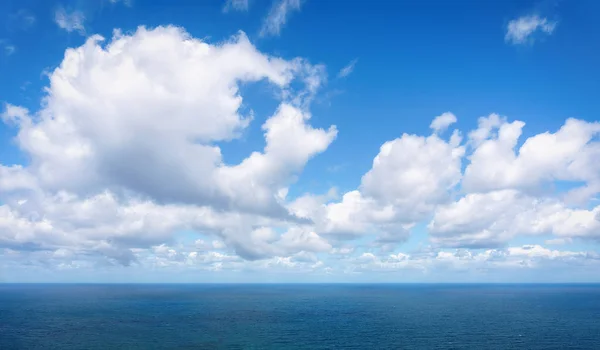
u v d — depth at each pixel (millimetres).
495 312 170500
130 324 125000
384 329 117250
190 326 120812
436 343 95125
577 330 115938
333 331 112688
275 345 91250
